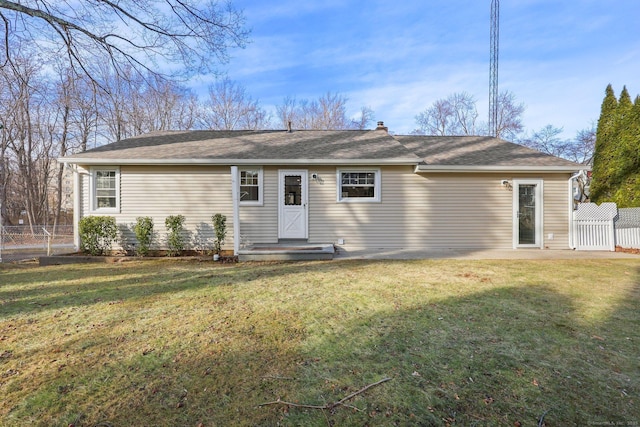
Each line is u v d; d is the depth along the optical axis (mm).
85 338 3230
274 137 11688
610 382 2406
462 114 28516
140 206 9367
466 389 2318
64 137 20578
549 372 2545
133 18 7895
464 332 3324
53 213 25672
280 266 7145
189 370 2598
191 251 9367
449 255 8500
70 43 8000
